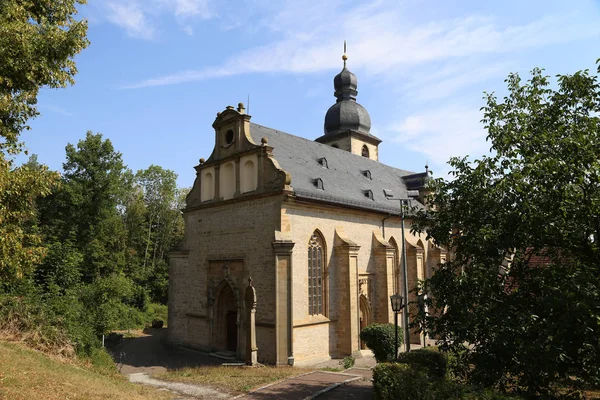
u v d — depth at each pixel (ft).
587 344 36.22
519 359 38.99
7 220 45.96
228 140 102.27
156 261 211.20
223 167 101.60
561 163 39.99
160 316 165.89
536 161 42.70
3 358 48.47
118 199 209.77
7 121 53.21
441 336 48.37
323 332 93.15
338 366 86.12
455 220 49.93
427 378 42.50
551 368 37.45
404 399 39.78
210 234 102.17
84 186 161.89
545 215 41.55
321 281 95.30
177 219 224.94
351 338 94.07
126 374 74.13
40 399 38.58
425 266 127.65
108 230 175.83
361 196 110.42
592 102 44.24
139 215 206.28
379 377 43.83
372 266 108.78
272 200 88.84
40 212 162.81
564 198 40.60
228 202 96.78
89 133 164.96
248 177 94.68
